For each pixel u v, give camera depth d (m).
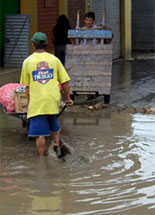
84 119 19.05
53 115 14.51
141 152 15.04
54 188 12.19
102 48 21.89
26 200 11.50
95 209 11.04
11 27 26.81
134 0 46.16
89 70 21.78
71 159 14.30
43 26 29.56
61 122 18.53
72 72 21.86
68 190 12.06
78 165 13.85
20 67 26.86
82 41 22.31
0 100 16.23
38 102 14.16
